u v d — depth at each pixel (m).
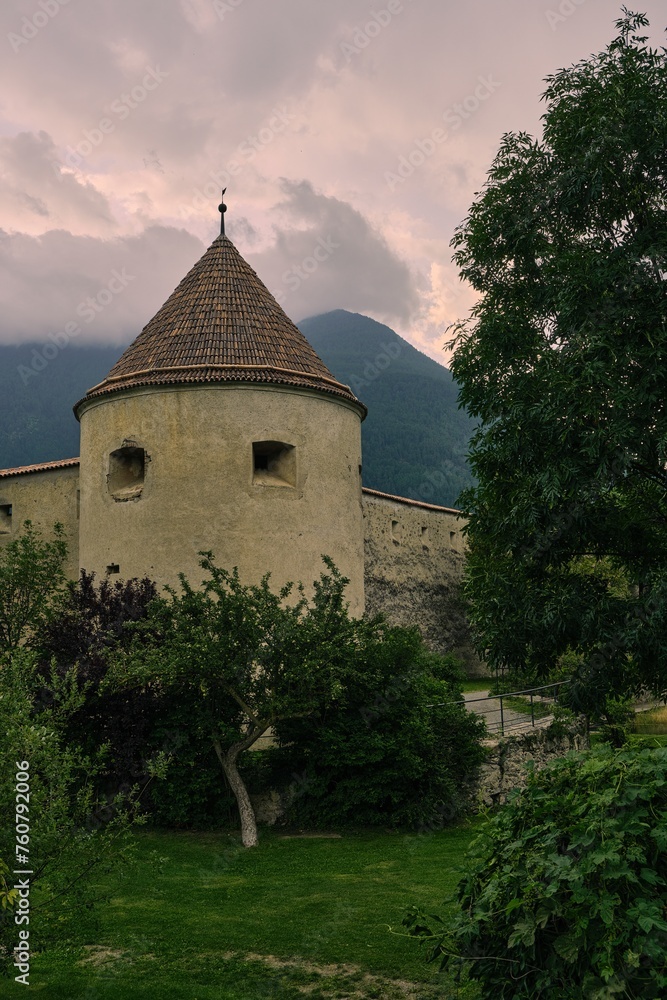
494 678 29.44
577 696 10.78
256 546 18.47
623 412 10.03
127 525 18.97
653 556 11.45
